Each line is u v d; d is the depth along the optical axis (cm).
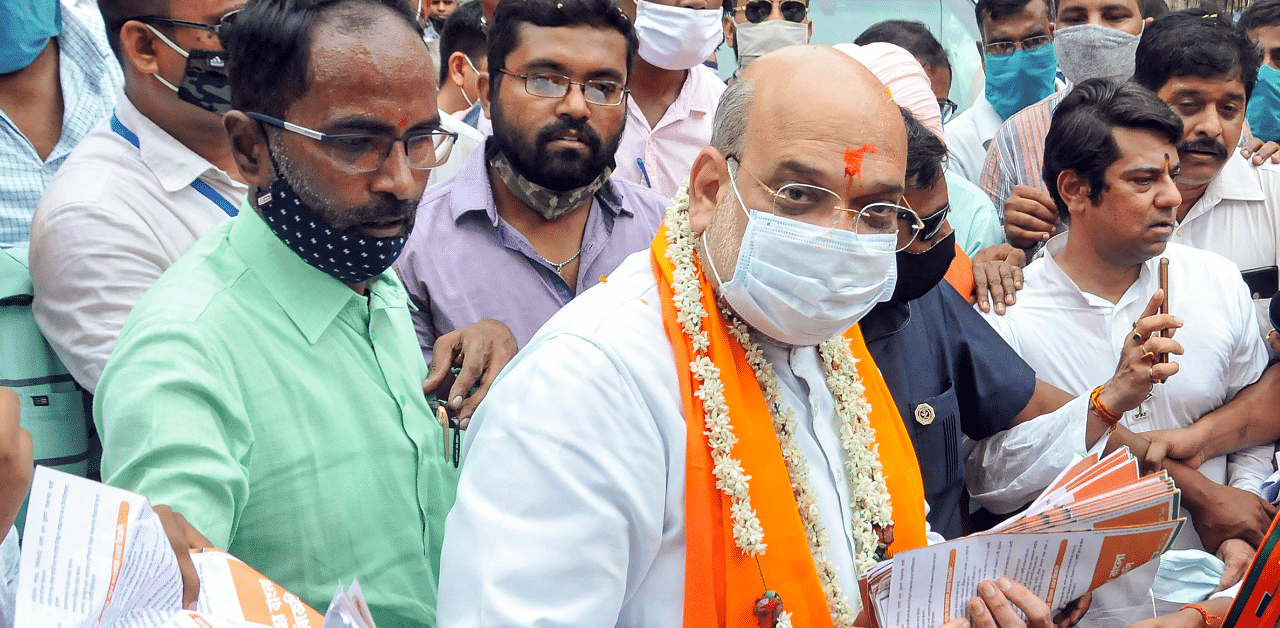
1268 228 350
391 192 176
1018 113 404
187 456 156
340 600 120
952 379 238
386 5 179
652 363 163
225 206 251
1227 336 285
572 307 170
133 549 121
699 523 159
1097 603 201
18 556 142
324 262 180
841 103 160
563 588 146
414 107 176
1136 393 234
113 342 223
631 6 370
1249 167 354
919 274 223
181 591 129
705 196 173
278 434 172
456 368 212
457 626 145
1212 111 329
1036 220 327
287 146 172
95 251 226
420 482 190
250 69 174
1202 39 325
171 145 245
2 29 295
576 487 150
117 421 159
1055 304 288
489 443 156
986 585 160
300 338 179
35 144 312
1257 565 181
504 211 275
